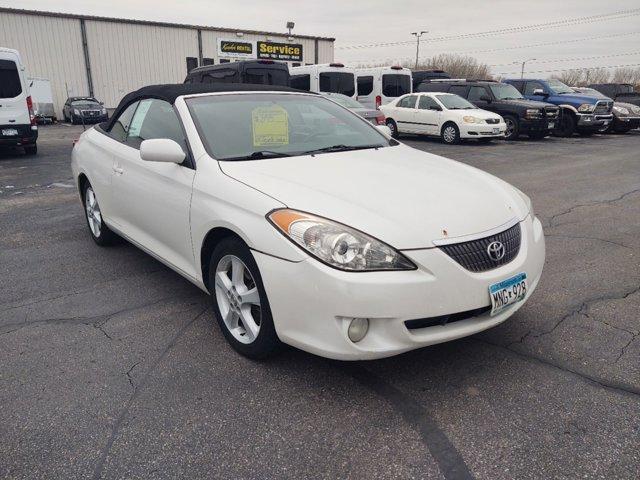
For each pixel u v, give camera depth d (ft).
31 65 97.40
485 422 8.09
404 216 8.61
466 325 8.71
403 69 59.57
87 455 7.48
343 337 8.09
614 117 59.77
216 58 116.78
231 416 8.30
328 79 53.57
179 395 8.84
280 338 8.86
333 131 13.04
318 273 8.06
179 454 7.49
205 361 9.89
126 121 14.49
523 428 7.93
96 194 15.60
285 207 8.75
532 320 11.43
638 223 19.60
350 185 9.56
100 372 9.55
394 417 8.24
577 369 9.50
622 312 11.80
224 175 10.11
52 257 15.85
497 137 48.55
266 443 7.70
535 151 43.11
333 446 7.62
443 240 8.39
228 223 9.39
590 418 8.13
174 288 13.39
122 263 15.28
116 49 104.88
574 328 11.05
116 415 8.34
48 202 23.49
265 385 9.11
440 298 8.21
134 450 7.57
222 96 12.65
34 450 7.59
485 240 8.82
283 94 13.64
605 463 7.21
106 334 10.98
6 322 11.57
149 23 107.14
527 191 25.82
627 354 9.99
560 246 16.70
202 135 11.23
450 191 9.75
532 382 9.11
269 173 10.03
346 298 7.93
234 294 9.88
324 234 8.16
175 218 11.23
